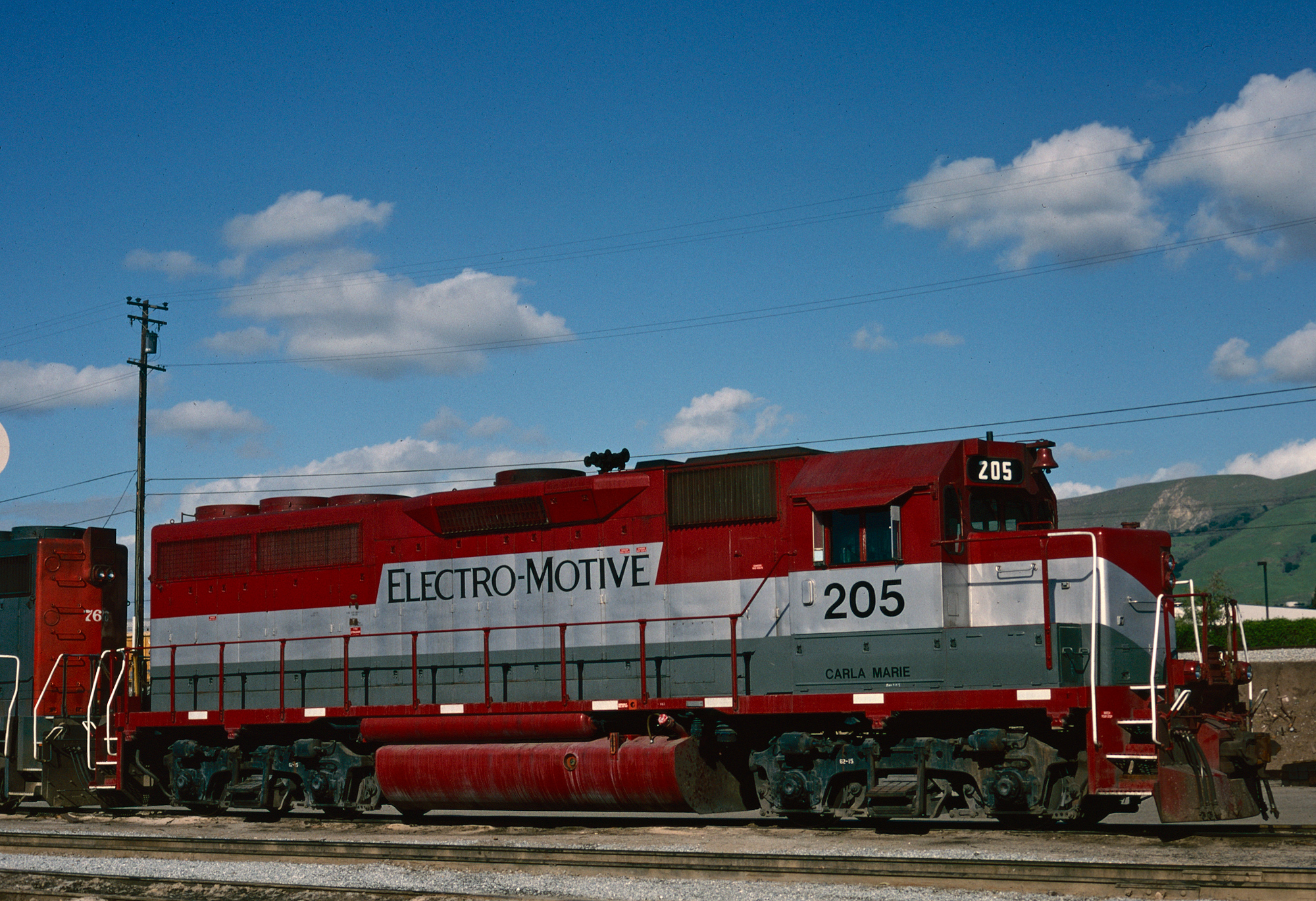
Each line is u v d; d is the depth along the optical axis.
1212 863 10.57
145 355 35.12
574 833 15.19
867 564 14.36
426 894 10.36
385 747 16.98
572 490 16.53
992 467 14.38
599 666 16.25
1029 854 11.73
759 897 10.18
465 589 17.44
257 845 13.35
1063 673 13.27
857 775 14.44
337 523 18.73
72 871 12.87
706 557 15.65
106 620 21.14
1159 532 14.62
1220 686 14.03
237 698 19.23
